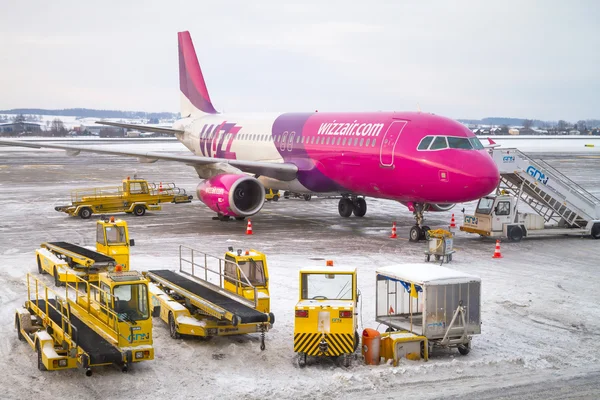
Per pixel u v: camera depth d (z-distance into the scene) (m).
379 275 17.98
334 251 28.86
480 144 30.64
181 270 23.19
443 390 14.53
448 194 29.34
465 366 16.05
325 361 16.47
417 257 27.75
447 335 16.47
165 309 18.80
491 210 32.19
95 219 38.06
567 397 14.19
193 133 50.12
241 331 17.30
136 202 40.31
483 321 19.70
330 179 35.06
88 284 17.73
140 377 15.26
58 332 15.99
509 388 14.69
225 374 15.48
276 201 48.72
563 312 20.67
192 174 72.50
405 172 30.33
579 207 33.97
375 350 16.16
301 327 15.88
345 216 39.97
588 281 24.47
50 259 23.66
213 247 29.55
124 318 15.59
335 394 14.30
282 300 21.44
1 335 17.94
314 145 35.75
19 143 35.06
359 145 32.66
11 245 29.91
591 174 69.00
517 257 28.48
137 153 36.03
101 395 14.21
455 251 29.14
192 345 17.50
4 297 21.42
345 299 16.70
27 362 16.09
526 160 33.91
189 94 52.50
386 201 49.03
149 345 15.60
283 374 15.52
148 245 29.97
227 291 19.25
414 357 16.39
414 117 31.53
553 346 17.59
